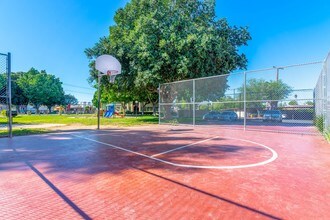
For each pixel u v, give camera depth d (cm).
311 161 575
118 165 545
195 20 2144
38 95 6519
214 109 1684
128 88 2073
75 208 312
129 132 1258
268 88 1695
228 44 2009
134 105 5266
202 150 728
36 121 2298
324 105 1026
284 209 304
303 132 1170
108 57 1619
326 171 484
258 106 1747
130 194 362
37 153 687
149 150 734
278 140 935
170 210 305
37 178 443
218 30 2158
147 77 1700
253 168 511
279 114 1689
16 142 904
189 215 290
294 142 880
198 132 1248
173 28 1778
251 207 311
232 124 1648
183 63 1642
